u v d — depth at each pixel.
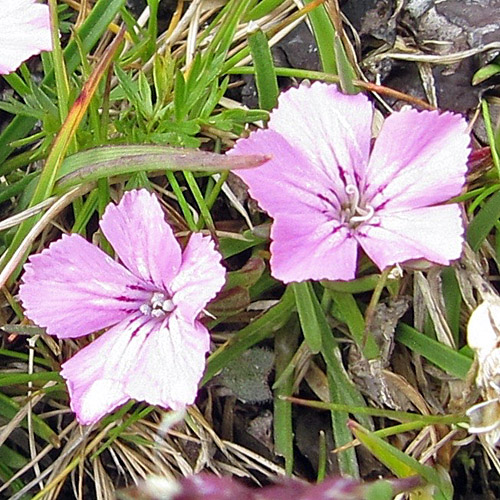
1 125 0.15
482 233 0.14
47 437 0.14
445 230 0.12
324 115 0.12
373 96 0.15
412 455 0.13
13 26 0.13
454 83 0.15
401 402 0.14
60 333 0.12
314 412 0.14
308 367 0.14
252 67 0.15
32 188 0.14
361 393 0.14
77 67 0.15
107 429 0.14
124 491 0.10
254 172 0.12
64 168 0.13
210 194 0.14
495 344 0.12
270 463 0.14
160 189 0.14
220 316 0.13
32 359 0.14
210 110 0.14
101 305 0.12
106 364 0.12
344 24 0.15
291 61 0.15
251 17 0.15
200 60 0.14
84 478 0.14
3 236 0.14
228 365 0.14
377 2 0.15
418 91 0.15
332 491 0.10
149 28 0.15
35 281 0.12
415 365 0.14
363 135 0.12
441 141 0.12
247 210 0.14
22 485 0.14
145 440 0.14
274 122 0.12
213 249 0.12
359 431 0.12
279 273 0.12
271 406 0.14
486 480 0.14
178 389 0.12
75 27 0.14
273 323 0.14
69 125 0.13
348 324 0.13
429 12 0.15
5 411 0.14
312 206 0.12
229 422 0.14
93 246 0.12
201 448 0.14
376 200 0.12
